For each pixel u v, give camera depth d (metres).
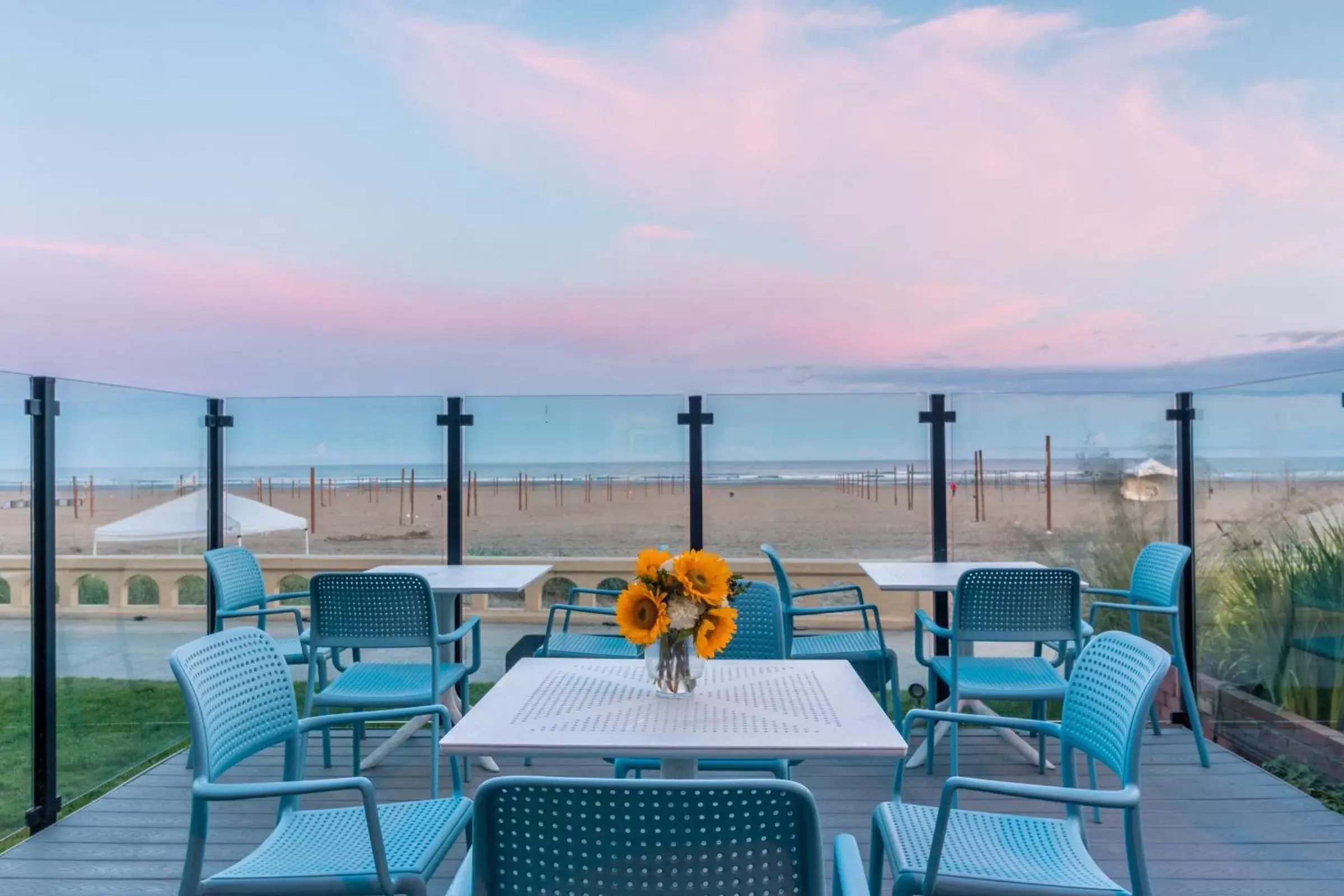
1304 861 3.09
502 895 1.33
